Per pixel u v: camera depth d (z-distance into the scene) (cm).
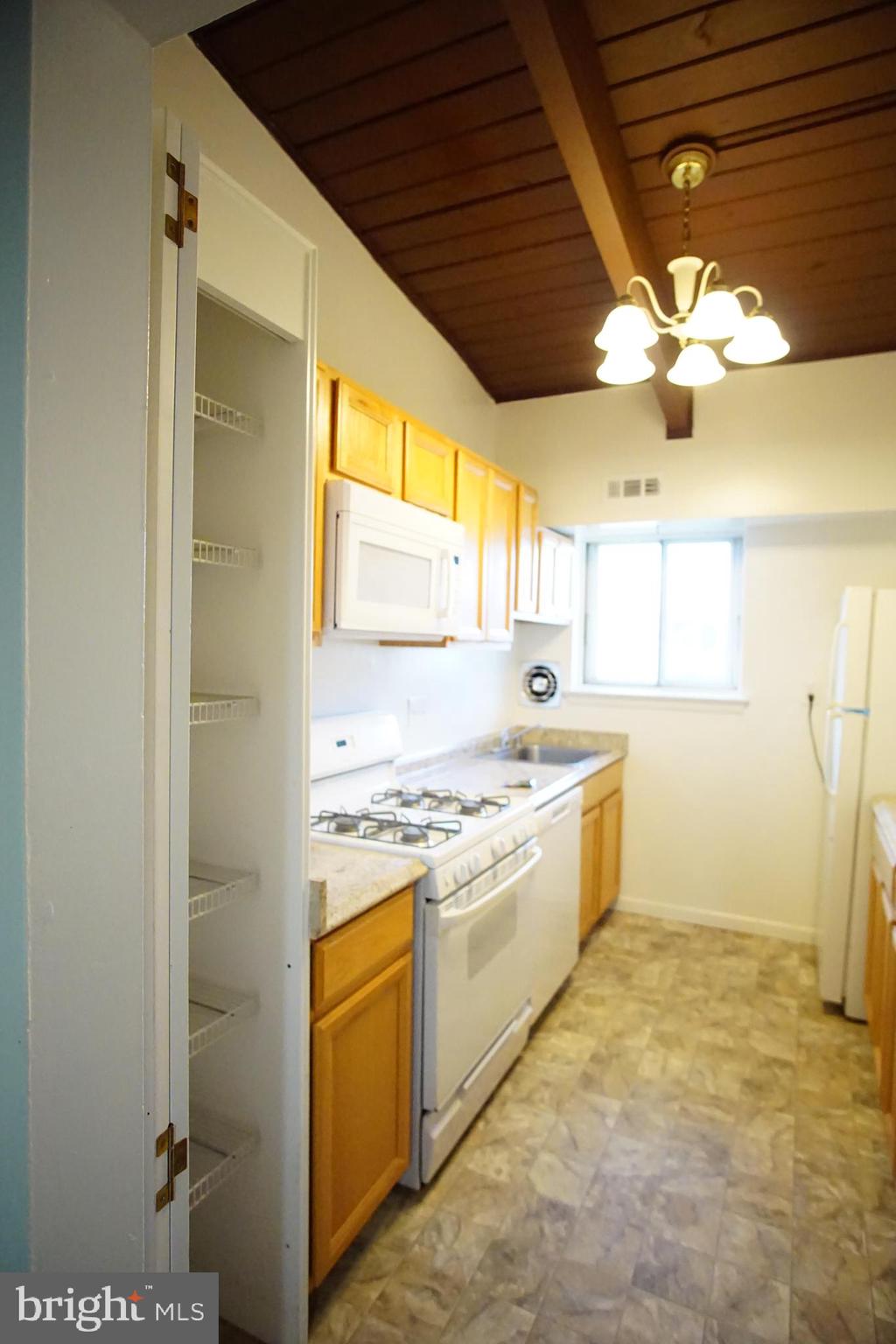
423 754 306
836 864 270
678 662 384
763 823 342
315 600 180
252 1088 139
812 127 189
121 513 79
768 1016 268
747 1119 209
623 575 394
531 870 227
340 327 238
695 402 321
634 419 333
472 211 230
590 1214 173
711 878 353
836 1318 147
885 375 292
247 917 138
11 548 70
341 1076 148
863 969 263
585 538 395
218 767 140
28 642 70
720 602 374
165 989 103
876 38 164
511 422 357
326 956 141
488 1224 170
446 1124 183
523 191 221
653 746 364
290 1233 136
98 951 79
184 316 101
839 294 258
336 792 229
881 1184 183
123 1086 83
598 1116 210
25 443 69
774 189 212
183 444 101
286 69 182
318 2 164
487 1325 145
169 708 101
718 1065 236
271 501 135
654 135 192
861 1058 241
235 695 138
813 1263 160
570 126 170
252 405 136
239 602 138
